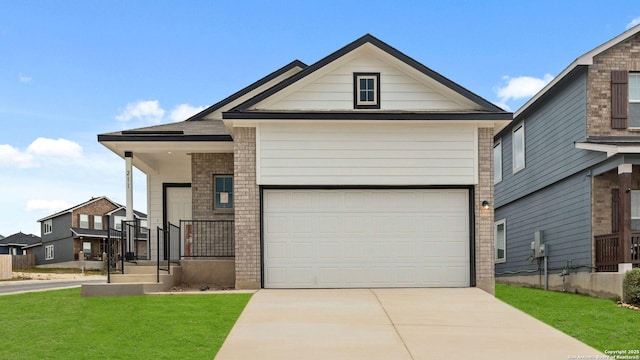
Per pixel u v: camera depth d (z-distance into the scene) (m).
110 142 12.87
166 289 11.44
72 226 47.53
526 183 18.02
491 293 11.60
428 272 11.75
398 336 7.65
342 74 12.01
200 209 14.27
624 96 13.85
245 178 11.70
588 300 12.09
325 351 6.93
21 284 21.42
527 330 8.08
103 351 6.85
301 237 11.76
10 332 7.79
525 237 18.23
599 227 13.67
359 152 11.78
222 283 12.44
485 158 11.81
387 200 11.85
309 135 11.77
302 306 9.56
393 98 11.99
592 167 13.65
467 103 11.91
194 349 6.98
